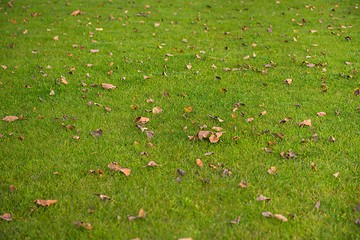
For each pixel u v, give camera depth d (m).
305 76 7.56
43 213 4.22
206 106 6.50
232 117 6.06
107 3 13.07
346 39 9.52
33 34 10.10
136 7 12.57
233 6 12.71
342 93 6.88
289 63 8.24
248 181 4.65
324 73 7.68
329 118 6.04
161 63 8.27
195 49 9.03
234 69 7.93
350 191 4.45
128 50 8.95
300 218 4.07
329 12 11.85
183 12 12.02
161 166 4.91
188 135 5.58
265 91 7.00
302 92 6.94
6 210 4.28
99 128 5.80
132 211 4.21
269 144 5.33
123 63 8.24
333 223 4.00
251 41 9.58
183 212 4.17
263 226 3.97
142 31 10.29
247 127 5.79
